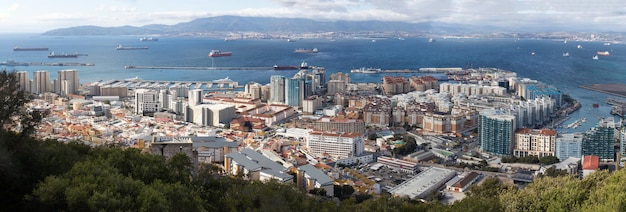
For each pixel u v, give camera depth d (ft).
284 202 513.04
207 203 478.59
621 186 477.36
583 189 526.57
